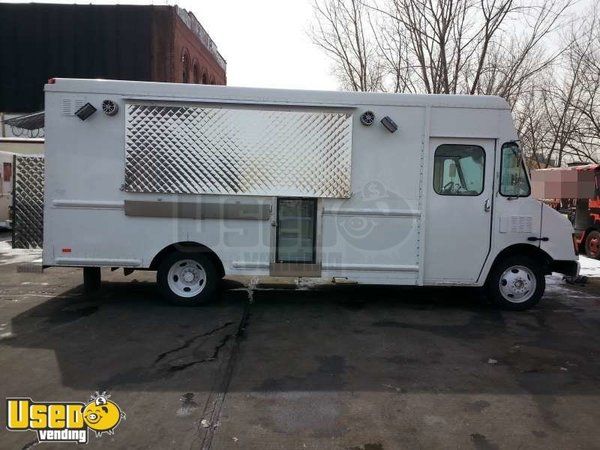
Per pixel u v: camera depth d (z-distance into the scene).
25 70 16.41
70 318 5.75
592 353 4.89
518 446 3.10
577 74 16.84
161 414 3.43
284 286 7.75
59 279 7.93
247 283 7.94
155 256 6.11
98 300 6.62
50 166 5.93
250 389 3.86
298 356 4.63
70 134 5.90
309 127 6.00
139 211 5.99
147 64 16.30
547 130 18.17
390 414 3.49
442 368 4.41
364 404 3.64
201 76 21.22
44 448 2.99
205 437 3.13
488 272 6.36
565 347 5.05
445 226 6.24
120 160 5.95
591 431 3.31
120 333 5.22
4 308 6.16
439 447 3.07
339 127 6.02
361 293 7.38
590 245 11.50
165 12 16.38
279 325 5.62
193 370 4.24
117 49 16.30
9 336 5.07
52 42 16.33
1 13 16.30
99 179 5.96
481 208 6.23
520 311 6.50
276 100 5.96
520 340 5.26
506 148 6.20
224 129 5.97
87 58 16.34
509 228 6.26
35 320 5.65
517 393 3.90
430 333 5.45
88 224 6.01
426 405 3.65
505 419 3.46
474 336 5.38
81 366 4.29
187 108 5.93
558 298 7.39
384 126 6.05
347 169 6.06
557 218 6.30
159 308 6.24
